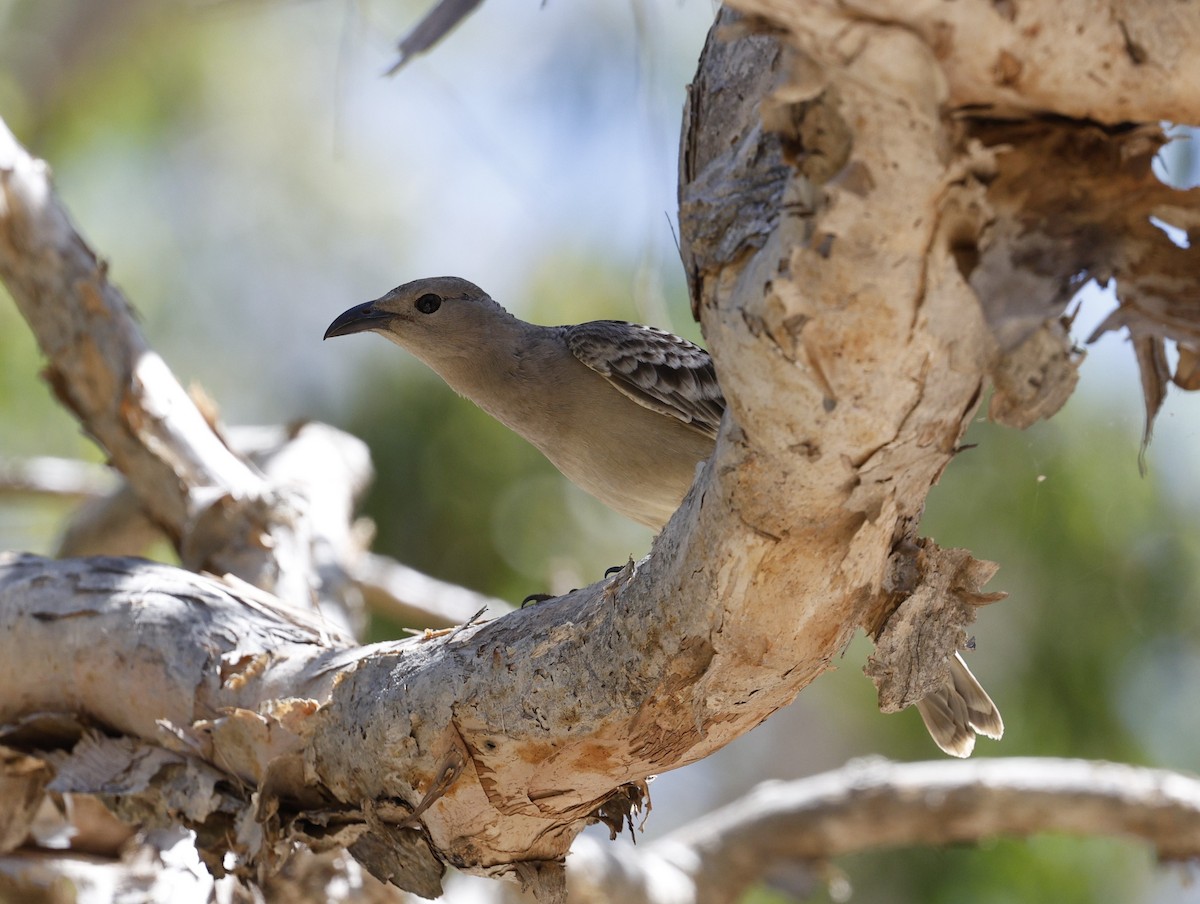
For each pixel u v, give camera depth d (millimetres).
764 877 10695
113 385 9430
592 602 5289
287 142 14398
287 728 5984
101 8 13516
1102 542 11250
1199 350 3969
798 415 4109
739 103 4398
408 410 12336
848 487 4309
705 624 4824
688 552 4742
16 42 13477
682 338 8836
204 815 6336
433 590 11219
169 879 7020
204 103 14242
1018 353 3910
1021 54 3438
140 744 6727
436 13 5656
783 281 3854
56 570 7250
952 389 4027
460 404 12234
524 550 12203
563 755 5414
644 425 8656
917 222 3693
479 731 5453
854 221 3705
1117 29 3414
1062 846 12359
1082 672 11438
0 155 9562
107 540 10992
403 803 5770
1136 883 12719
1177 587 11227
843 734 16094
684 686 5055
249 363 13953
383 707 5672
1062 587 11367
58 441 13445
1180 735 11797
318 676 6203
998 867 12367
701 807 18109
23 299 9578
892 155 3600
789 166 4031
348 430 12359
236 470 9438
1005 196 3689
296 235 14320
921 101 3500
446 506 12164
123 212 14008
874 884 12562
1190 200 3662
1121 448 11039
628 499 8961
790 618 4719
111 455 9492
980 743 11867
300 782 6051
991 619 11773
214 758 6398
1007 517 11320
